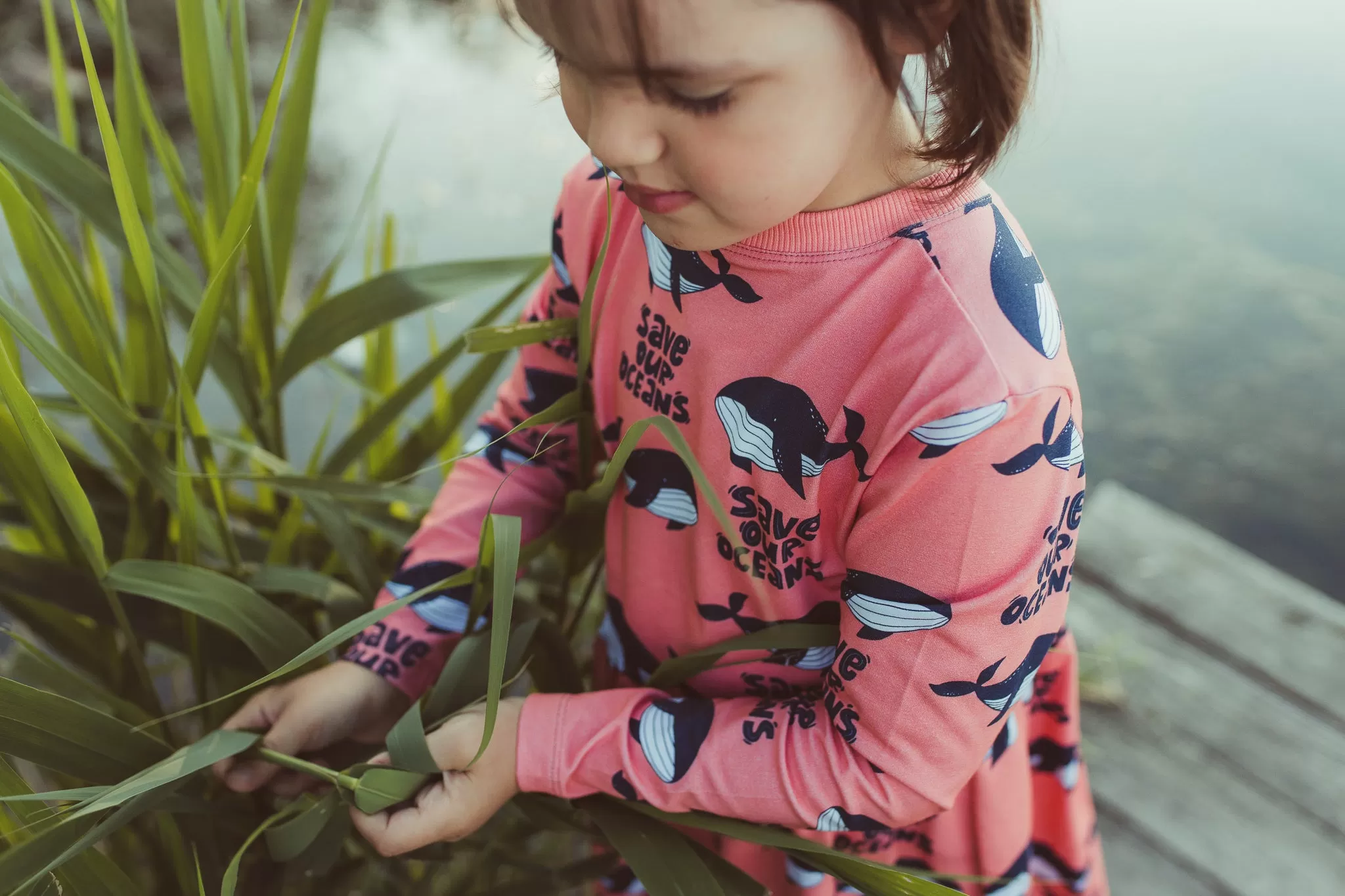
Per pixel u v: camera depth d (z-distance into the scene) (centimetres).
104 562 71
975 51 52
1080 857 94
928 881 62
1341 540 187
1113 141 279
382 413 93
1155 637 143
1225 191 265
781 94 49
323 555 104
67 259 78
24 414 62
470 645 73
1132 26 331
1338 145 280
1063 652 85
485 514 83
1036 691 87
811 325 60
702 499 70
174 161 85
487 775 69
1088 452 203
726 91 48
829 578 69
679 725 69
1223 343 226
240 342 88
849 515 63
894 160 58
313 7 80
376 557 106
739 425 65
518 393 85
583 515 78
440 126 251
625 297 71
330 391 175
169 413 79
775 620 72
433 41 279
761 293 61
